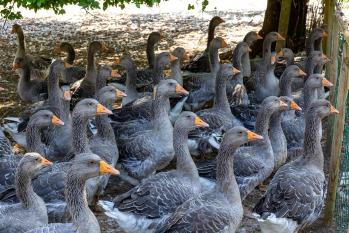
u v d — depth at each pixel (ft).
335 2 45.47
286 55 50.85
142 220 28.02
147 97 41.91
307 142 30.63
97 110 32.50
